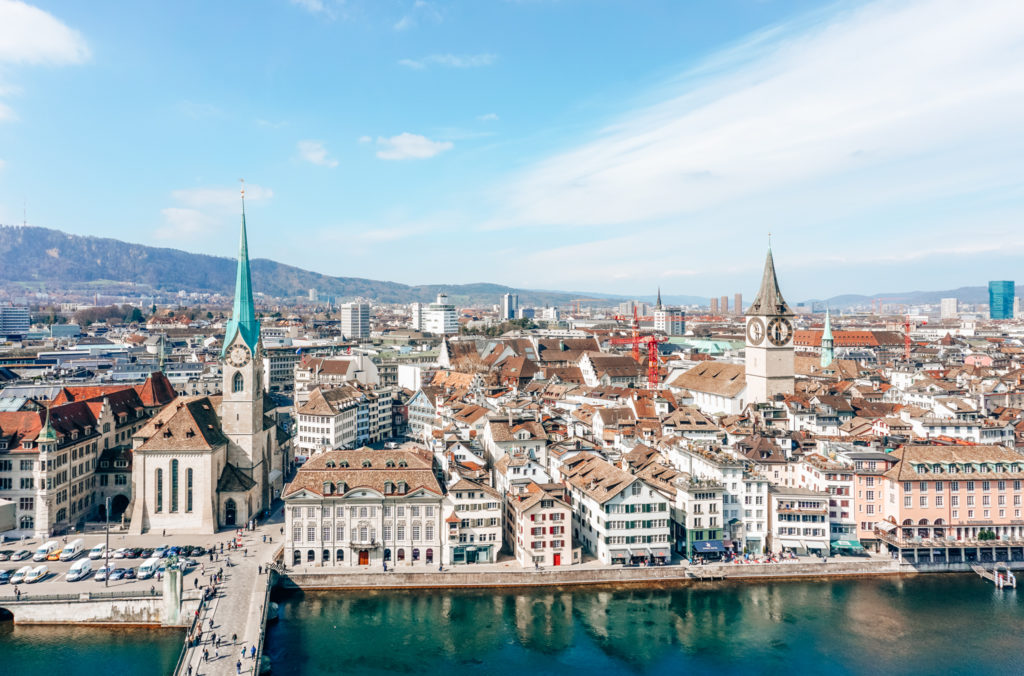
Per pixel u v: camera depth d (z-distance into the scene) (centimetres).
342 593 13150
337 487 13825
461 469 15300
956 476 14738
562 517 13962
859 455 15062
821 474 15062
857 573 14200
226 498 15988
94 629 11844
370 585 13338
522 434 18288
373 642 11425
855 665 10969
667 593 13325
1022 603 13038
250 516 16188
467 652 11169
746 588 13588
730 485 14662
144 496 15450
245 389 16575
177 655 10994
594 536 14525
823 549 14638
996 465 14925
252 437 16588
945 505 14675
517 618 12312
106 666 10638
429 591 13262
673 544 15012
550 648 11331
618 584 13612
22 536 14725
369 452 14875
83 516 16300
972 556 14575
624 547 13962
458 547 14000
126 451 17088
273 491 18325
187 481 15488
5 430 15075
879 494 14938
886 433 18900
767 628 12094
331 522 13800
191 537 15150
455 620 12200
